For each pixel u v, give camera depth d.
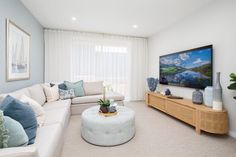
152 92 4.39
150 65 5.22
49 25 4.15
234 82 2.21
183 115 2.90
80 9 3.09
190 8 3.03
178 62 3.64
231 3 2.41
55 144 1.42
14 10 2.49
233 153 1.96
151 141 2.26
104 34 4.91
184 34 3.53
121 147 2.08
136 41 5.27
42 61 4.27
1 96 1.62
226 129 2.38
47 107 2.70
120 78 5.24
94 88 4.12
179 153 1.95
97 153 1.93
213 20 2.74
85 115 2.37
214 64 2.72
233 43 2.39
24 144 1.13
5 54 2.20
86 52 4.82
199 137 2.41
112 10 3.13
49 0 2.72
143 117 3.44
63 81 4.23
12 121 1.12
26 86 3.04
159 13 3.27
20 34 2.70
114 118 2.22
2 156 0.86
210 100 2.58
